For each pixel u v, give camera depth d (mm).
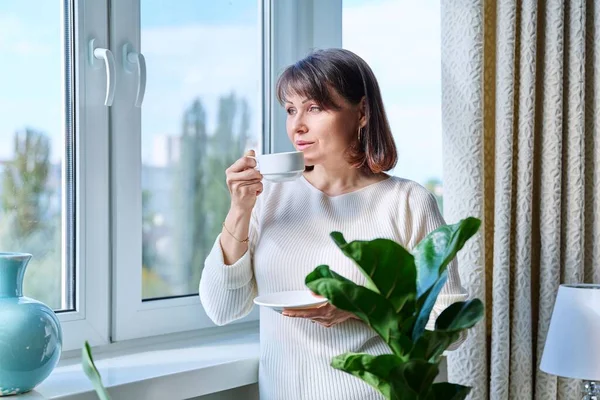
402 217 1676
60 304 1747
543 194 2260
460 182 2076
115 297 1832
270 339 1686
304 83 1651
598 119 2340
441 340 934
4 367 1307
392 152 1735
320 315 1495
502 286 2141
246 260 1676
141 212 1881
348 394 1591
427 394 911
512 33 2154
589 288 2031
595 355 1938
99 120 1783
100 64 1779
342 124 1683
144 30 1892
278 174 1551
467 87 2064
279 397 1646
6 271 1352
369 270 905
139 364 1698
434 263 981
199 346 1926
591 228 2391
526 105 2191
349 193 1711
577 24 2273
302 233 1662
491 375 2139
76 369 1630
